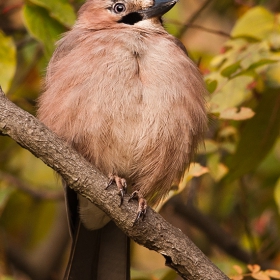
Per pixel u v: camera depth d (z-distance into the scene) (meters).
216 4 14.48
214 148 11.05
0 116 8.13
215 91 10.44
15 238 14.75
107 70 9.22
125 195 8.59
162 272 10.59
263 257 12.23
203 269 8.56
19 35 14.09
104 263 9.98
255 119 11.07
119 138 9.24
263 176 13.41
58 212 14.56
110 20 10.28
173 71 9.39
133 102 9.17
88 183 8.41
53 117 9.38
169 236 8.61
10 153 14.30
